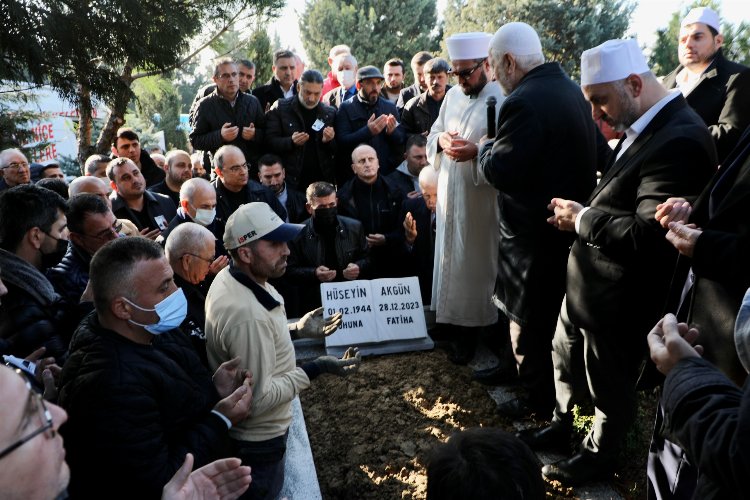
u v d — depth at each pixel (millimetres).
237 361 2365
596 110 2812
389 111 6758
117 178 4930
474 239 4180
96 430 1791
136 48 5543
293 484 3068
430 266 5211
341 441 3605
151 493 1854
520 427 3662
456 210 4195
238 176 4996
